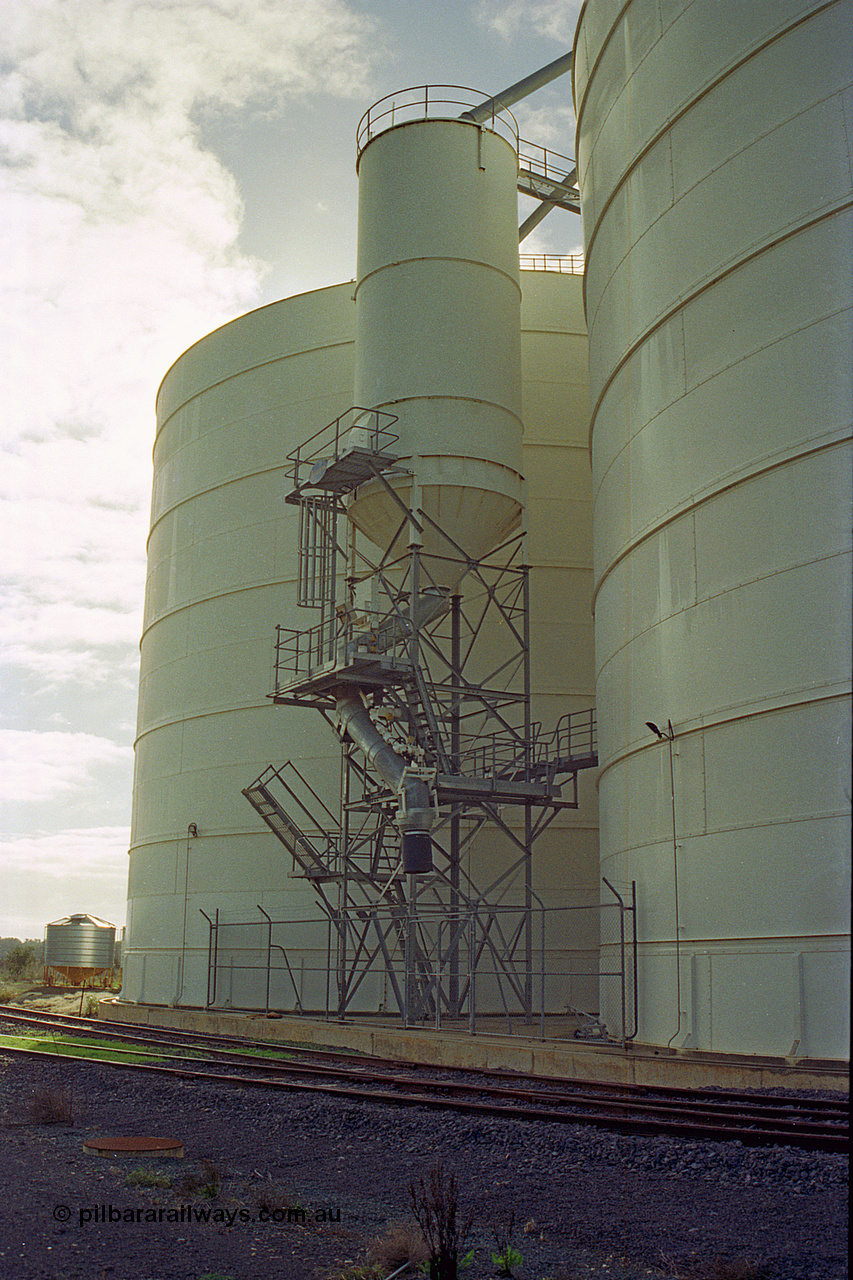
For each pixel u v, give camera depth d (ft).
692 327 69.82
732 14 68.85
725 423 66.03
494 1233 30.17
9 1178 35.12
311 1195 35.40
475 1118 45.83
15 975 192.44
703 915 63.82
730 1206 32.78
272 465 126.21
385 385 95.66
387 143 101.65
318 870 97.14
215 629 126.93
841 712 56.39
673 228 72.49
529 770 96.07
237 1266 27.17
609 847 79.30
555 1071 63.57
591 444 89.61
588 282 89.86
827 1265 27.40
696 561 67.46
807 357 61.11
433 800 86.33
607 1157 38.83
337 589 116.16
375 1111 47.55
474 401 94.84
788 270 63.00
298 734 116.78
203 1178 35.12
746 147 66.85
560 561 116.06
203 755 124.47
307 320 127.75
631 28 79.51
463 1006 101.96
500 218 101.45
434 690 93.91
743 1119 42.98
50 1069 66.13
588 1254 29.25
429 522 93.30
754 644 62.13
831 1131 40.57
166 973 122.93
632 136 78.54
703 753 65.26
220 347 135.64
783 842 58.90
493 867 106.83
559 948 106.22
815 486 59.57
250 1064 68.44
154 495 148.05
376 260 99.60
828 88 62.18
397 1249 28.07
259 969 113.60
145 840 132.57
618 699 77.92
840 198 60.59
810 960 56.59
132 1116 50.55
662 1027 66.18
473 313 96.99
